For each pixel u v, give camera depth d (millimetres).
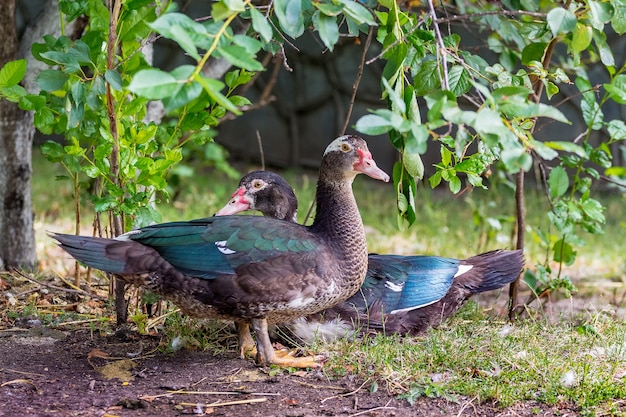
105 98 5656
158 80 3535
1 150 7090
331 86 14484
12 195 7164
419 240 9648
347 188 5336
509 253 6406
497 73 5359
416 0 7145
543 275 6531
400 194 5402
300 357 5375
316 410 4660
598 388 4883
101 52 5473
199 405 4672
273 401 4770
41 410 4578
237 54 3695
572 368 5180
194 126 5723
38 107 5504
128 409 4637
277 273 5008
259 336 5219
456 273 6160
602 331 6047
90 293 6531
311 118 14594
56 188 11312
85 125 5770
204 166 13289
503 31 6566
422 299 5930
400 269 5969
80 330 5902
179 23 3688
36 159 13328
